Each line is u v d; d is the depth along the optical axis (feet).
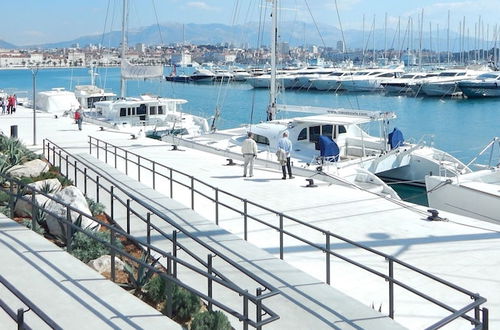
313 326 25.07
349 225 46.93
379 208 52.49
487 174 64.80
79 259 32.32
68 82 450.71
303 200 55.67
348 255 39.60
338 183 65.10
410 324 28.73
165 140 99.66
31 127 118.11
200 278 31.19
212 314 22.99
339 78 320.91
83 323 22.82
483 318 19.19
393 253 39.99
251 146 66.39
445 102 257.96
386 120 83.66
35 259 30.19
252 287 29.91
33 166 55.26
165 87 379.55
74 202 38.11
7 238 33.81
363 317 26.14
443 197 60.29
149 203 48.73
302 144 81.35
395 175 82.58
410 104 252.21
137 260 24.38
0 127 116.78
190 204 53.78
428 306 31.01
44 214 38.60
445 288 33.58
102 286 26.84
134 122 125.70
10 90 213.87
